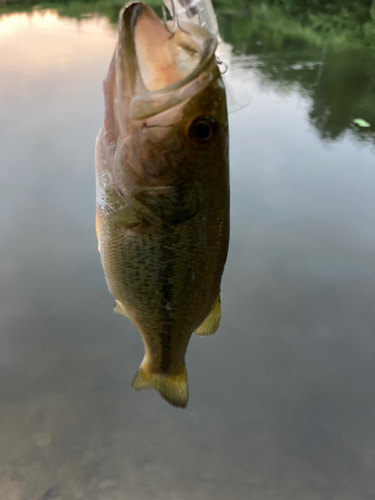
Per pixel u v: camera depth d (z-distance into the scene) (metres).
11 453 0.52
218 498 0.50
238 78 1.12
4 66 0.96
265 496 0.50
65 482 0.50
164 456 0.53
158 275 0.25
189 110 0.20
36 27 1.22
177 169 0.22
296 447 0.54
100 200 0.24
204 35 0.20
